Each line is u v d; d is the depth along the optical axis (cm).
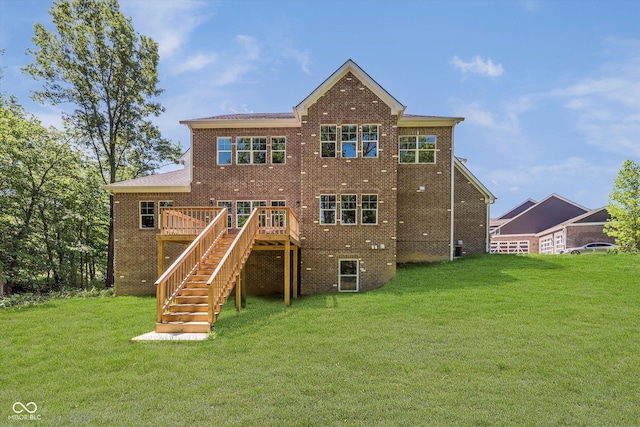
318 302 1288
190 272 1095
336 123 1602
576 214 3925
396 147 1597
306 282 1575
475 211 1998
